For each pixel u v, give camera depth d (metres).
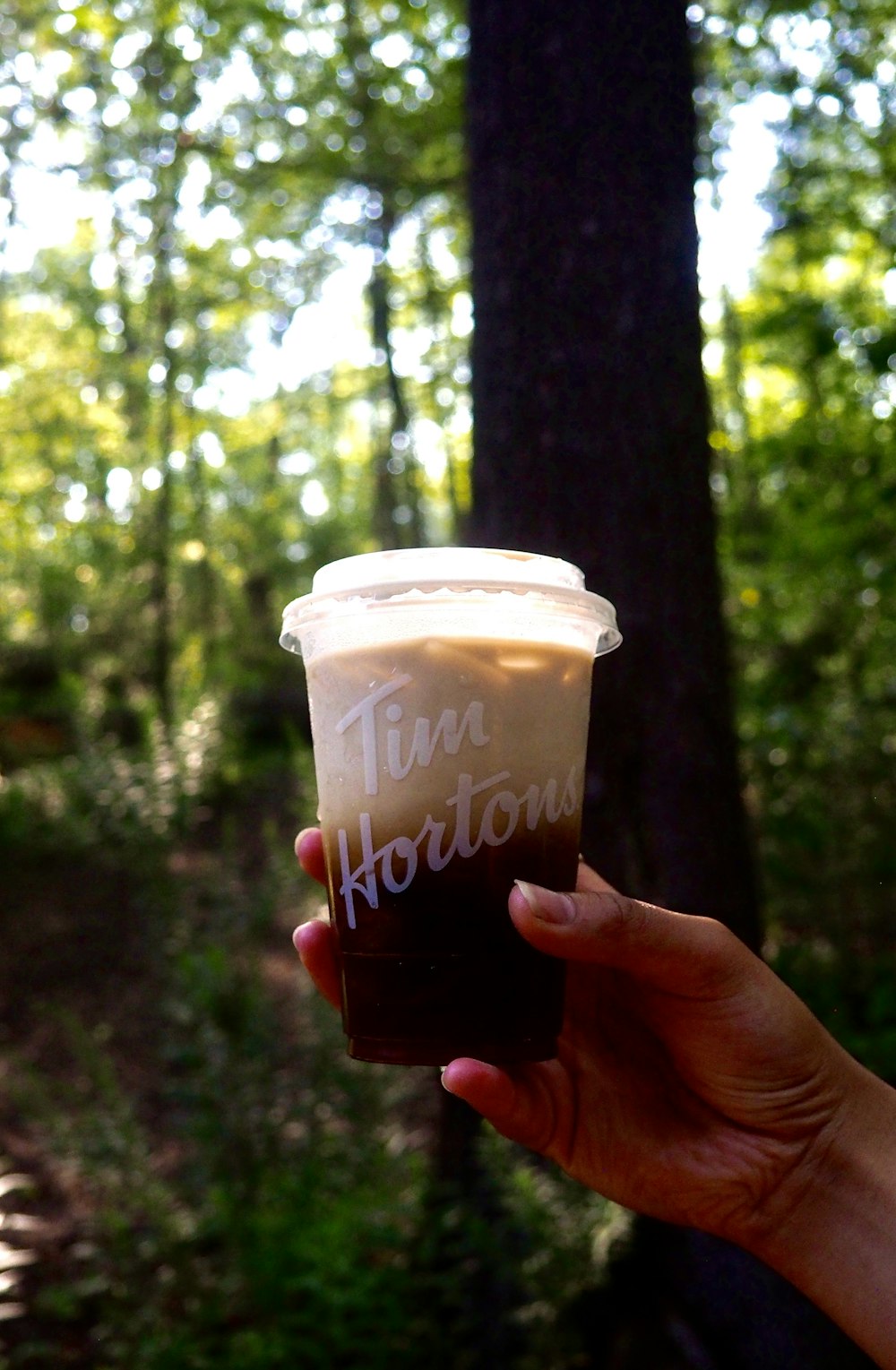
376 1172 1.10
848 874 1.57
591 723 0.82
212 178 3.06
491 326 0.87
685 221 0.86
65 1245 1.08
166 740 3.34
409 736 0.35
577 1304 0.77
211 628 5.35
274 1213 1.04
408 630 0.36
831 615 2.21
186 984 1.17
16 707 4.50
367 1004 0.37
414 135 2.58
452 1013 0.36
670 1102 0.41
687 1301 0.74
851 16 2.25
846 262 2.50
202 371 4.63
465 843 0.35
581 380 0.84
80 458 4.89
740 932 0.82
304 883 1.33
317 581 0.39
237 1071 1.08
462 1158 0.91
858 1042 1.25
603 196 0.85
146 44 2.89
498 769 0.36
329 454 6.81
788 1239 0.38
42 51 2.87
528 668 0.36
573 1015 0.41
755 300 2.76
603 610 0.39
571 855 0.38
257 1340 0.88
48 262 4.61
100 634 5.37
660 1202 0.40
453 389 3.86
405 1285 0.90
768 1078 0.37
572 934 0.34
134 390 4.65
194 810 2.92
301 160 2.71
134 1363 0.89
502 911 0.36
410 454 4.55
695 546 0.84
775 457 2.06
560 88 0.86
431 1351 0.87
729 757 0.83
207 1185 1.07
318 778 0.39
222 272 4.03
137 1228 1.08
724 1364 0.71
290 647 0.42
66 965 2.09
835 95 2.33
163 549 4.46
